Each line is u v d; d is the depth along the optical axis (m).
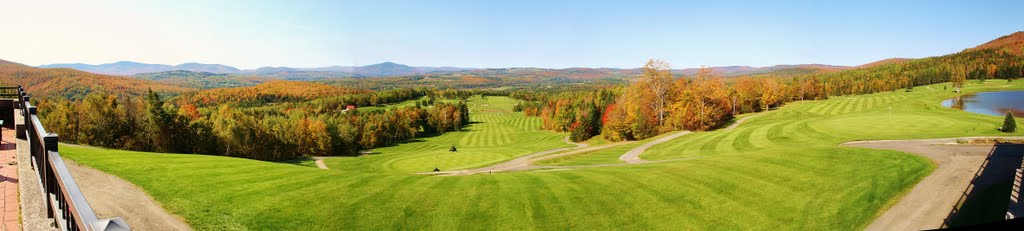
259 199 15.05
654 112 76.19
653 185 20.16
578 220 15.39
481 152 71.00
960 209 16.20
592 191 19.14
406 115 135.25
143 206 13.11
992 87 146.88
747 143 45.50
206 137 59.03
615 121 76.50
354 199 16.22
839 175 21.09
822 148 28.00
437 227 14.25
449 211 15.78
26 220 7.54
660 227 14.98
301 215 14.00
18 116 17.69
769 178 21.00
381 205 15.80
